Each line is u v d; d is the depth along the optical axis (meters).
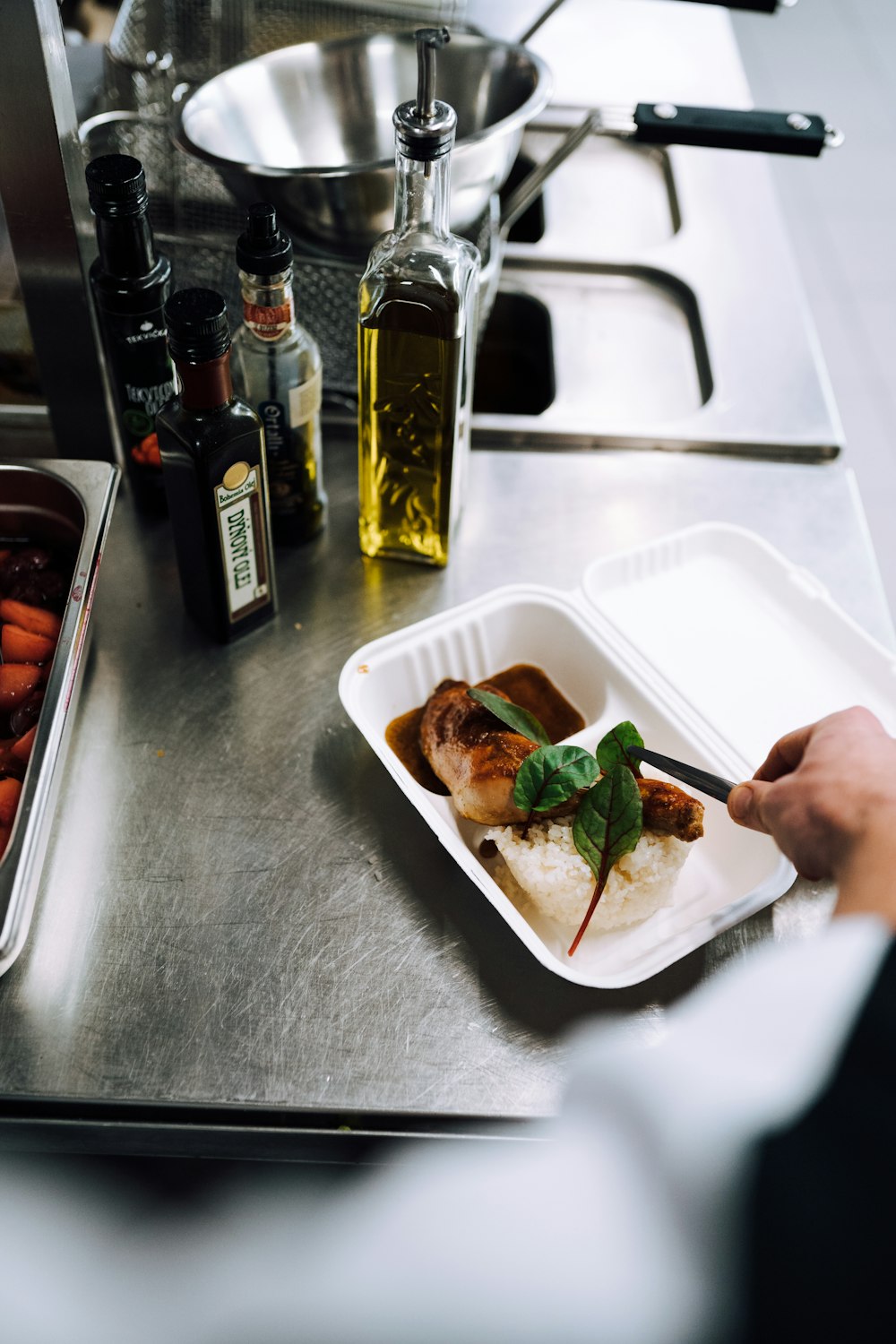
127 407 1.01
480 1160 0.77
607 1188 0.51
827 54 3.41
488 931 0.85
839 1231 0.47
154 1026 0.79
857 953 0.52
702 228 1.57
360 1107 0.75
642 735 0.96
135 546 1.11
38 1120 0.76
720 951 0.84
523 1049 0.79
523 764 0.81
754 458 1.26
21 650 0.94
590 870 0.81
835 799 0.64
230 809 0.91
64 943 0.83
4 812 0.82
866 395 2.52
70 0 1.65
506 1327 0.65
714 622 1.05
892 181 3.04
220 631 1.02
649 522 1.18
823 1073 0.49
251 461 0.90
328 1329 0.67
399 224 0.89
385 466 1.03
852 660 1.02
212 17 1.48
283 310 0.90
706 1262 0.50
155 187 1.34
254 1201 0.87
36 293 1.02
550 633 1.02
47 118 0.91
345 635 1.04
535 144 1.71
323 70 1.23
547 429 1.25
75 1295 0.84
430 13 1.53
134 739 0.96
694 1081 0.51
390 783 0.94
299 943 0.83
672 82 1.81
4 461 0.98
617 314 1.47
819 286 2.75
